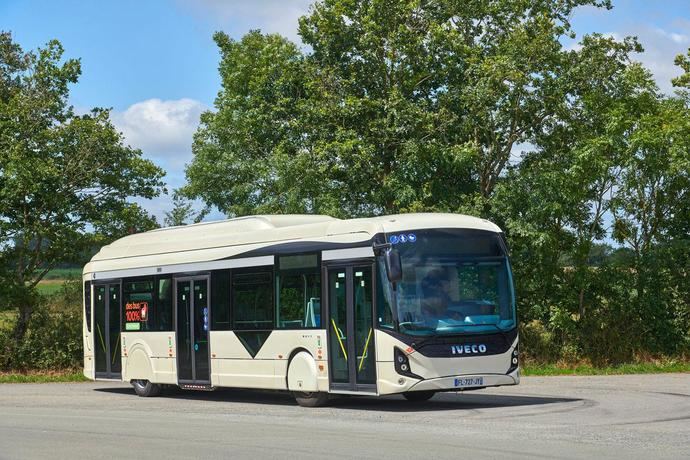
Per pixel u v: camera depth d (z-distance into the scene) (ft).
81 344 111.24
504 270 58.23
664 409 56.18
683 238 109.19
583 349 105.81
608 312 107.45
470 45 116.26
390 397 69.21
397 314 55.31
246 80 139.64
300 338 62.18
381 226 57.00
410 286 55.77
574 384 80.43
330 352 59.88
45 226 111.45
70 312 112.98
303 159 112.06
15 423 56.13
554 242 105.50
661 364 102.63
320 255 61.05
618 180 107.55
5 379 103.45
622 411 55.01
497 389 75.97
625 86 107.76
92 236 111.34
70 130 111.86
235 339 67.62
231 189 125.39
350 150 109.60
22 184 107.04
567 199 103.50
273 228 66.44
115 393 83.10
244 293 67.36
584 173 103.71
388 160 114.42
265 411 60.59
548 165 107.24
